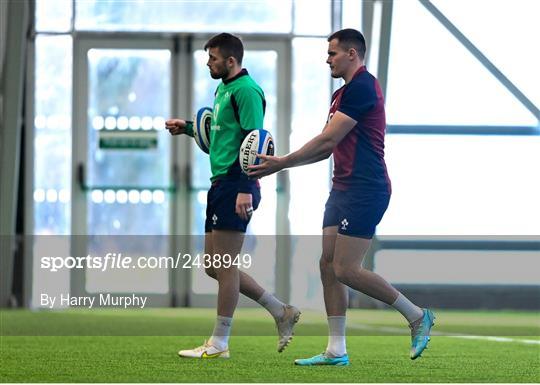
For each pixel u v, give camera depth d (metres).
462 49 43.44
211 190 18.52
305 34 44.06
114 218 43.72
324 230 17.39
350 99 16.61
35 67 43.12
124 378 15.73
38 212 43.31
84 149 43.50
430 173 43.94
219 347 19.14
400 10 43.12
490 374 16.89
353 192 16.70
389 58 42.47
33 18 43.03
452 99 43.66
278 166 16.64
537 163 44.00
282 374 16.28
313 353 20.97
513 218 44.28
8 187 42.25
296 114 44.12
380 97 16.89
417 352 17.00
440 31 43.34
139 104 43.69
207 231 18.94
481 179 44.03
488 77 43.59
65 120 43.41
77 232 43.47
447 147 43.91
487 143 43.97
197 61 43.69
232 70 18.31
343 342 17.89
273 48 44.00
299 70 44.09
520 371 17.50
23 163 43.09
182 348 22.09
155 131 43.72
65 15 43.31
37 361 18.81
